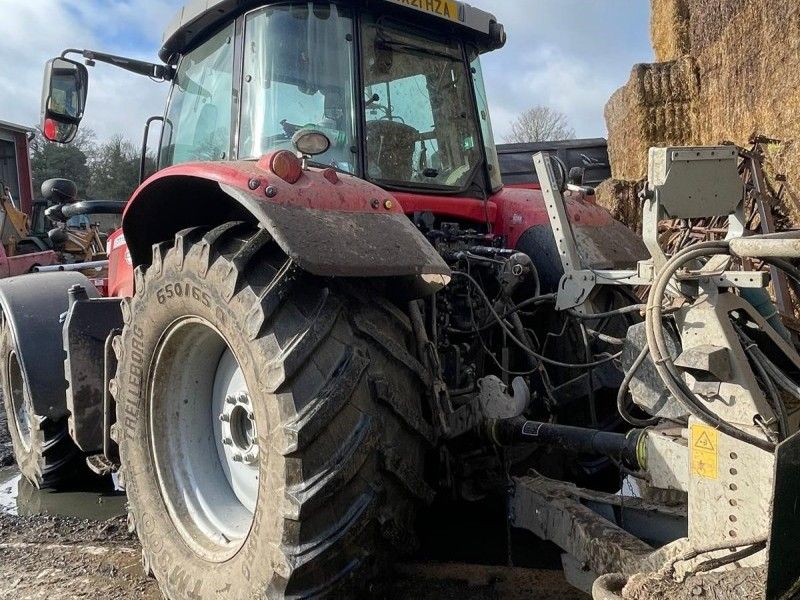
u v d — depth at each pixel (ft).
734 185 7.21
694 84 31.65
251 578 7.04
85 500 12.73
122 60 11.93
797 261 8.91
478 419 8.45
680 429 7.20
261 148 9.53
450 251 9.99
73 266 17.46
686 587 5.64
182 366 8.71
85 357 11.14
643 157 32.94
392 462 7.08
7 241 36.83
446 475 8.53
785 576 5.15
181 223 9.47
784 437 5.96
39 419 12.45
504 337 9.62
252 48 9.70
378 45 10.14
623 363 7.29
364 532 6.96
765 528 5.69
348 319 7.21
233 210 8.96
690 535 6.23
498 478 9.04
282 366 6.64
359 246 7.07
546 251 10.46
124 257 12.51
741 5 26.71
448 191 10.75
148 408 8.80
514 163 30.19
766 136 23.63
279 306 6.99
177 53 11.89
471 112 11.52
